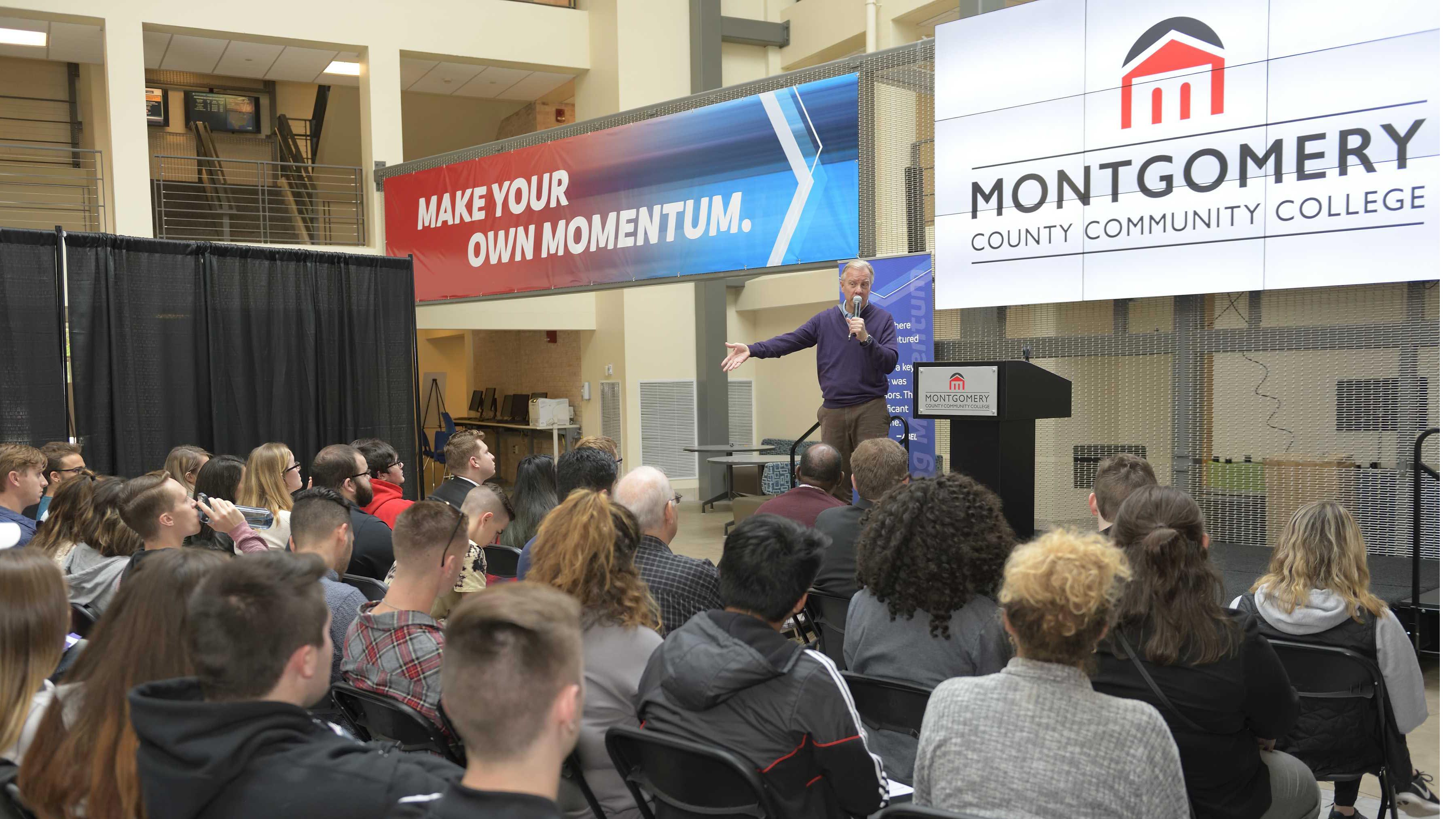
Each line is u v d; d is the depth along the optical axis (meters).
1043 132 5.00
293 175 11.78
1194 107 4.55
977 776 1.42
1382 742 2.42
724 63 11.25
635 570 2.03
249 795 1.23
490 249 8.02
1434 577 4.22
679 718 1.77
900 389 5.59
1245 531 4.77
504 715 1.07
